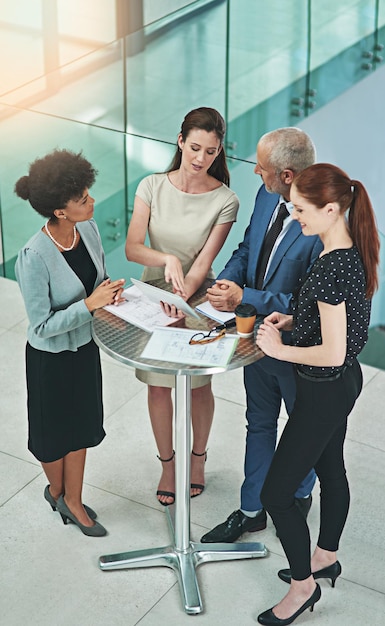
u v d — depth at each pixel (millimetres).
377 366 4695
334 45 8633
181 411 2971
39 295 2934
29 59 8438
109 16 8609
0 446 3824
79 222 3004
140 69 7398
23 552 3277
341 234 2598
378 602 3072
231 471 3697
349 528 3389
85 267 3053
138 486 3615
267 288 3094
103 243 5180
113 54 7074
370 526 3398
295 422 2756
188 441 3027
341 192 2523
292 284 3053
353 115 9773
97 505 3514
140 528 3400
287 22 8211
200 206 3252
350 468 3689
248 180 4199
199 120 3041
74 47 8602
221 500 3543
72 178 2799
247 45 8164
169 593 3111
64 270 2967
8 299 4957
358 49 8875
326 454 2924
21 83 8438
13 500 3535
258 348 2797
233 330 2916
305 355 2643
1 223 5191
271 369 3059
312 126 9516
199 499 3549
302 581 2920
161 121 7758
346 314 2602
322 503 3020
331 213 2545
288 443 2770
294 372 2760
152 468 3713
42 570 3197
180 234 3275
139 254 3250
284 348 2691
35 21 8273
